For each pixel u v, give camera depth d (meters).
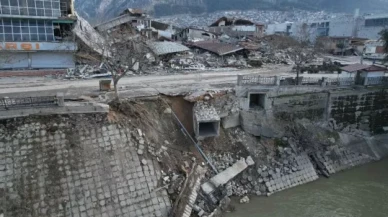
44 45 35.72
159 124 23.52
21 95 23.62
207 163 23.59
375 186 25.22
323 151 28.52
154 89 27.14
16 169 17.09
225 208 20.80
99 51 39.09
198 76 36.12
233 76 36.75
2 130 17.80
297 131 29.00
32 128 18.34
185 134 24.53
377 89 33.34
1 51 33.78
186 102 25.72
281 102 28.98
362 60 55.25
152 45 47.66
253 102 29.94
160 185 19.67
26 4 34.09
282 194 23.50
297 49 52.38
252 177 23.98
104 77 33.56
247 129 27.28
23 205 16.36
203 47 55.03
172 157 22.03
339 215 21.11
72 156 18.33
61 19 37.12
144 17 63.91
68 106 19.34
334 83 31.61
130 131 20.86
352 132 32.28
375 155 30.78
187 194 19.80
